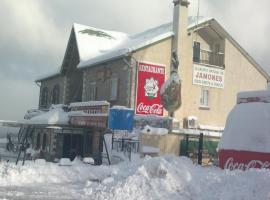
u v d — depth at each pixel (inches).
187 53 1137.4
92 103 937.5
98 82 1179.9
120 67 1081.4
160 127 868.6
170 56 1114.1
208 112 1168.2
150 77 1072.8
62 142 1043.9
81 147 1031.6
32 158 1061.1
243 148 556.7
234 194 385.7
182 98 1115.9
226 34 1206.9
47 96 1558.8
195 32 1180.5
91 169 616.4
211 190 416.8
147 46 1074.1
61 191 472.4
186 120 1103.6
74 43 1331.2
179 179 450.9
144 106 1058.7
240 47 1240.8
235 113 595.8
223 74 1206.3
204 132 842.2
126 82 1047.0
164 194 427.8
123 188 439.5
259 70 1282.0
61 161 716.0
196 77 1151.0
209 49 1216.8
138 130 860.6
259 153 532.4
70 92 1373.0
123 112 835.4
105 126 867.4
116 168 618.5
